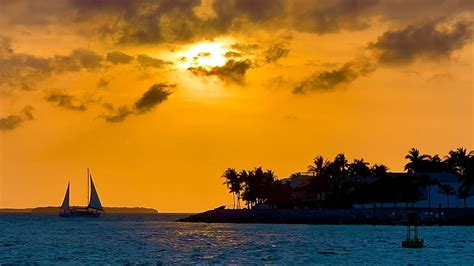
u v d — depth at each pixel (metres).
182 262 120.25
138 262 120.50
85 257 130.25
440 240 166.88
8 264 119.38
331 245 154.12
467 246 149.00
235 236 192.12
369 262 118.44
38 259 127.25
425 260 120.94
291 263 117.94
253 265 115.31
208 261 121.75
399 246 150.00
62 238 195.38
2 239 192.00
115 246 158.25
